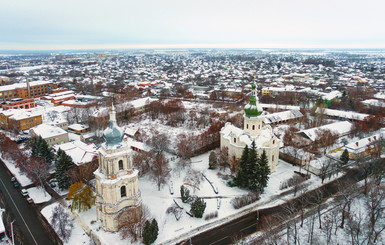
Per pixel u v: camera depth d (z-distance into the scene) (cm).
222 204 10088
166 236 8419
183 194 9969
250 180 10725
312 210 9694
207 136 15112
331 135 14825
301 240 8112
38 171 11406
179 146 13938
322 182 11631
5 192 11325
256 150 11056
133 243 8000
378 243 7894
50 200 10694
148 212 9088
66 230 8419
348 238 8206
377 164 11475
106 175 7894
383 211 9231
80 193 9256
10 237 8600
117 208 8175
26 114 19188
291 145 14262
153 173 11444
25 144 16138
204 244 8175
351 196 9825
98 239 8062
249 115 12050
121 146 7869
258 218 9356
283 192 10925
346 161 13338
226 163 12862
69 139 17388
